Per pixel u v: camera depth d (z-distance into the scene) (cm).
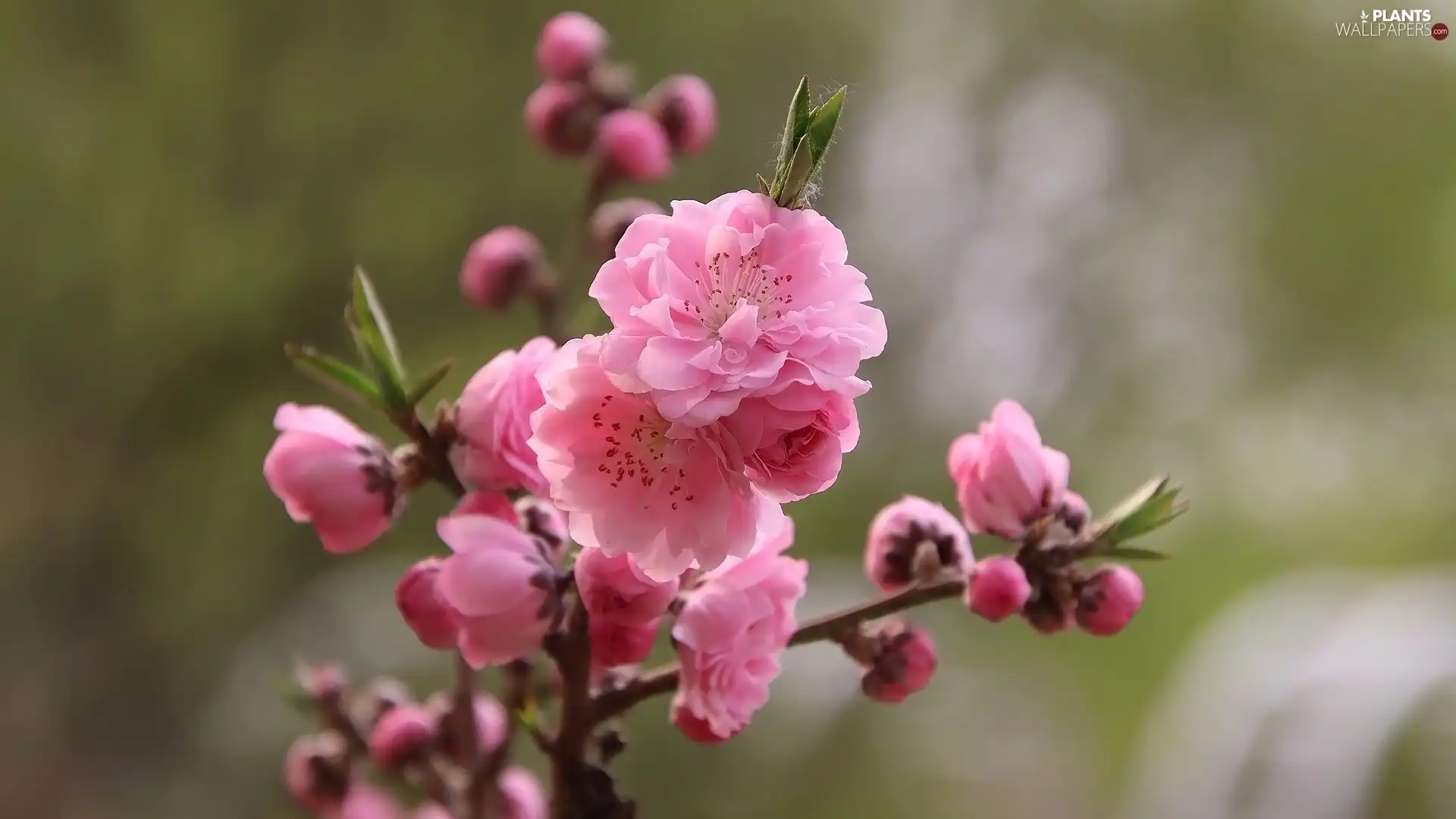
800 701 130
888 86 155
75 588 124
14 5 118
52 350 121
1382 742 129
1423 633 143
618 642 86
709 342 83
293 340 127
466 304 130
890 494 147
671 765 121
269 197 127
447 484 87
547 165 132
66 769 122
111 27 123
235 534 126
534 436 84
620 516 84
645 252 83
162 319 123
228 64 125
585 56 95
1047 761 156
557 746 87
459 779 92
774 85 144
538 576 85
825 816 130
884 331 84
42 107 120
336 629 124
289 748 122
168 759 124
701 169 138
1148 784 150
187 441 126
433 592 86
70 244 121
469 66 132
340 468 86
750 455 83
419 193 130
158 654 125
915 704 144
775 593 86
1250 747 138
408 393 86
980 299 160
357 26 128
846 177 150
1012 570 86
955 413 155
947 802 143
